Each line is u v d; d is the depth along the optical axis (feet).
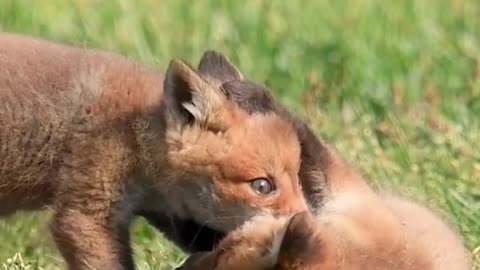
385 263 39.34
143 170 43.04
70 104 43.09
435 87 60.13
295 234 36.37
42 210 43.88
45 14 69.10
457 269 41.34
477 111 57.21
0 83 43.01
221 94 42.70
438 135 53.42
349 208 41.27
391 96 59.47
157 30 66.80
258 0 71.46
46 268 44.86
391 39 65.82
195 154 42.55
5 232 47.29
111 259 42.73
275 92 60.90
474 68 61.98
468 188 48.06
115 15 69.05
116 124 42.88
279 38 66.80
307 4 71.20
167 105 42.55
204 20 68.90
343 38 66.33
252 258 36.70
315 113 56.95
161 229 44.55
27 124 43.01
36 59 43.65
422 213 42.65
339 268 36.96
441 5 70.85
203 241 43.50
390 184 47.44
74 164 42.78
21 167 43.24
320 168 42.63
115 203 42.88
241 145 42.34
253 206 42.11
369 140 53.31
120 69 44.11
